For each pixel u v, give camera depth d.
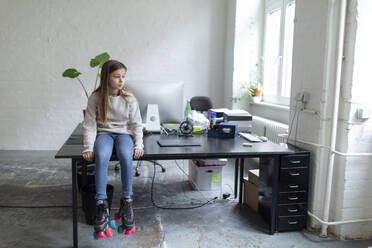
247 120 2.99
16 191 3.26
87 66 5.03
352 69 2.26
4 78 4.93
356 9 2.21
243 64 4.98
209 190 3.41
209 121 2.97
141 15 5.06
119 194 3.26
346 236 2.42
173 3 5.12
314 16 2.48
